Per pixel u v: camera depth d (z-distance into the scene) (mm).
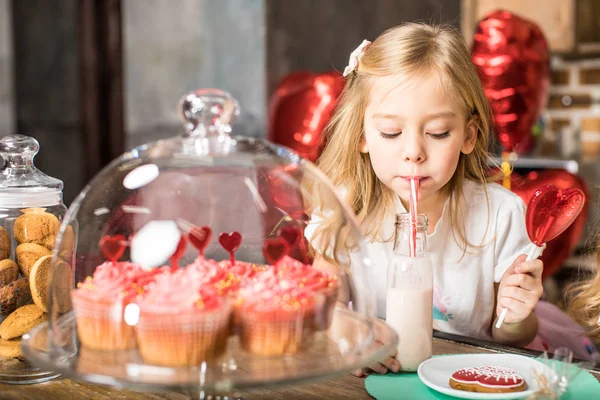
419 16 3646
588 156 3619
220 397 910
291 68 3078
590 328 1509
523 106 2029
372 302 1011
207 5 3150
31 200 1074
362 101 1302
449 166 1216
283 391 951
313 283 939
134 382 783
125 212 941
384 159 1236
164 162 965
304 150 2205
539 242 1151
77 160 3736
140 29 3432
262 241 960
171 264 932
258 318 876
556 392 882
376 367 1011
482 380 916
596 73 3885
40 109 3908
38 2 3844
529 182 1976
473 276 1410
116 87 3627
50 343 927
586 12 3678
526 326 1244
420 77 1200
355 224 1030
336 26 3258
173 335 842
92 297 889
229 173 958
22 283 1049
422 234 1051
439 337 1165
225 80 3113
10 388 965
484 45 2031
